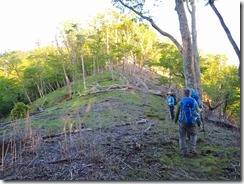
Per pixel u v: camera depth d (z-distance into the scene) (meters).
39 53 57.81
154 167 5.95
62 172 5.77
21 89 47.72
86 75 52.50
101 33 50.09
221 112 24.58
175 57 27.81
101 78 40.62
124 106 16.20
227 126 13.44
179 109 6.95
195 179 5.45
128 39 55.00
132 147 7.18
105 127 10.22
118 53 43.00
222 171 5.95
